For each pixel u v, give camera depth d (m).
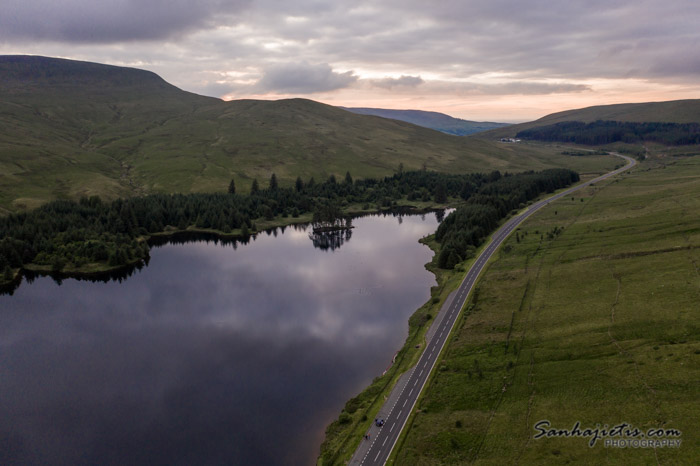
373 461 79.75
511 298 147.12
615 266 159.62
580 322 121.62
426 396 98.50
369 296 173.25
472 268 185.88
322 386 113.31
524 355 109.38
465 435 83.50
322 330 145.38
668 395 84.25
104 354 132.38
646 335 107.75
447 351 118.56
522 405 90.38
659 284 135.50
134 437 96.06
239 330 147.25
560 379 97.12
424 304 160.12
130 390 113.50
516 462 74.69
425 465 77.12
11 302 172.75
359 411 98.38
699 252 153.75
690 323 107.62
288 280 195.38
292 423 99.12
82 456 90.31
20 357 130.88
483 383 100.38
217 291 183.62
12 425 100.56
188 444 93.38
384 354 128.25
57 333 146.50
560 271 165.50
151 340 141.25
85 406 107.25
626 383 91.00
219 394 111.19
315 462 86.81
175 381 117.38
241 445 92.50
